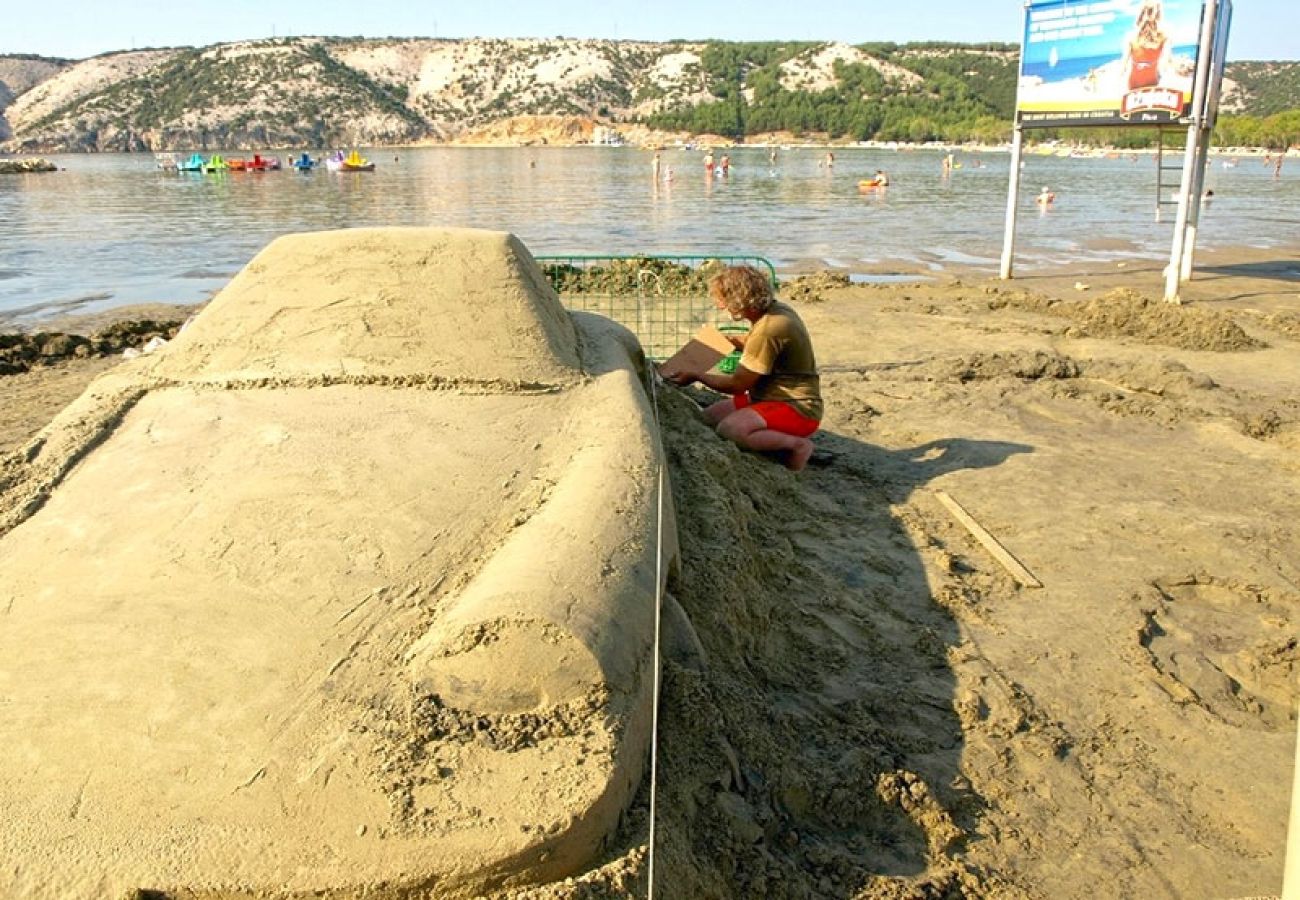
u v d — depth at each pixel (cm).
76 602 291
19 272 1656
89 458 370
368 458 360
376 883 222
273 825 229
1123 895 321
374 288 454
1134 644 468
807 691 411
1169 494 654
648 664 290
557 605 274
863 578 522
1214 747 398
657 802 276
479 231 488
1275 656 465
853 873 311
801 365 632
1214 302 1427
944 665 441
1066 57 1460
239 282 466
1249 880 330
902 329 1186
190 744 246
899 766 369
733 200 3453
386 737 250
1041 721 404
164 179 4947
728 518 468
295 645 275
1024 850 338
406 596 296
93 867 220
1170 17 1323
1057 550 568
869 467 694
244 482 344
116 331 1072
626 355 509
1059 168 6681
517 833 231
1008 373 943
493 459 368
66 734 248
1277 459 723
